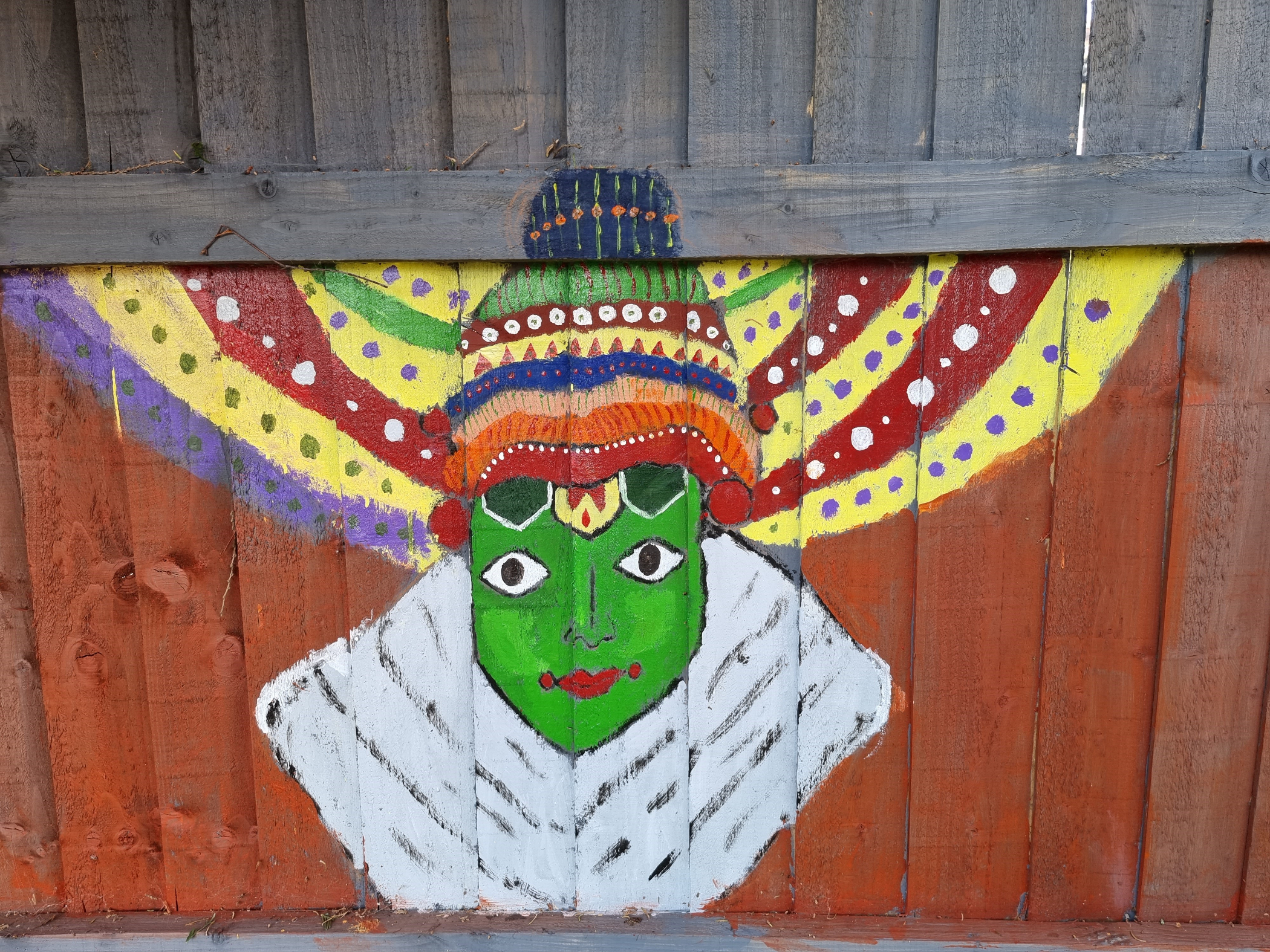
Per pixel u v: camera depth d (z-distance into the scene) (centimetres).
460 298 143
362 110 139
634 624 152
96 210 138
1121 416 145
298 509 149
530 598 151
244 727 156
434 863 160
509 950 157
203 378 145
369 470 148
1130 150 139
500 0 136
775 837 158
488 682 154
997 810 156
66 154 141
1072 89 137
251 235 139
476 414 146
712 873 160
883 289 142
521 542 150
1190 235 136
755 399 145
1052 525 148
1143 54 136
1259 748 153
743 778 156
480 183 137
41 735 156
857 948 155
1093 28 135
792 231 138
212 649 153
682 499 148
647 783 157
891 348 144
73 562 151
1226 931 157
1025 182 136
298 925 158
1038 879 159
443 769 157
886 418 146
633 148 140
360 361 145
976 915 160
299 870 160
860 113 139
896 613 151
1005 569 150
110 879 160
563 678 154
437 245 139
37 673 155
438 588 151
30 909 160
